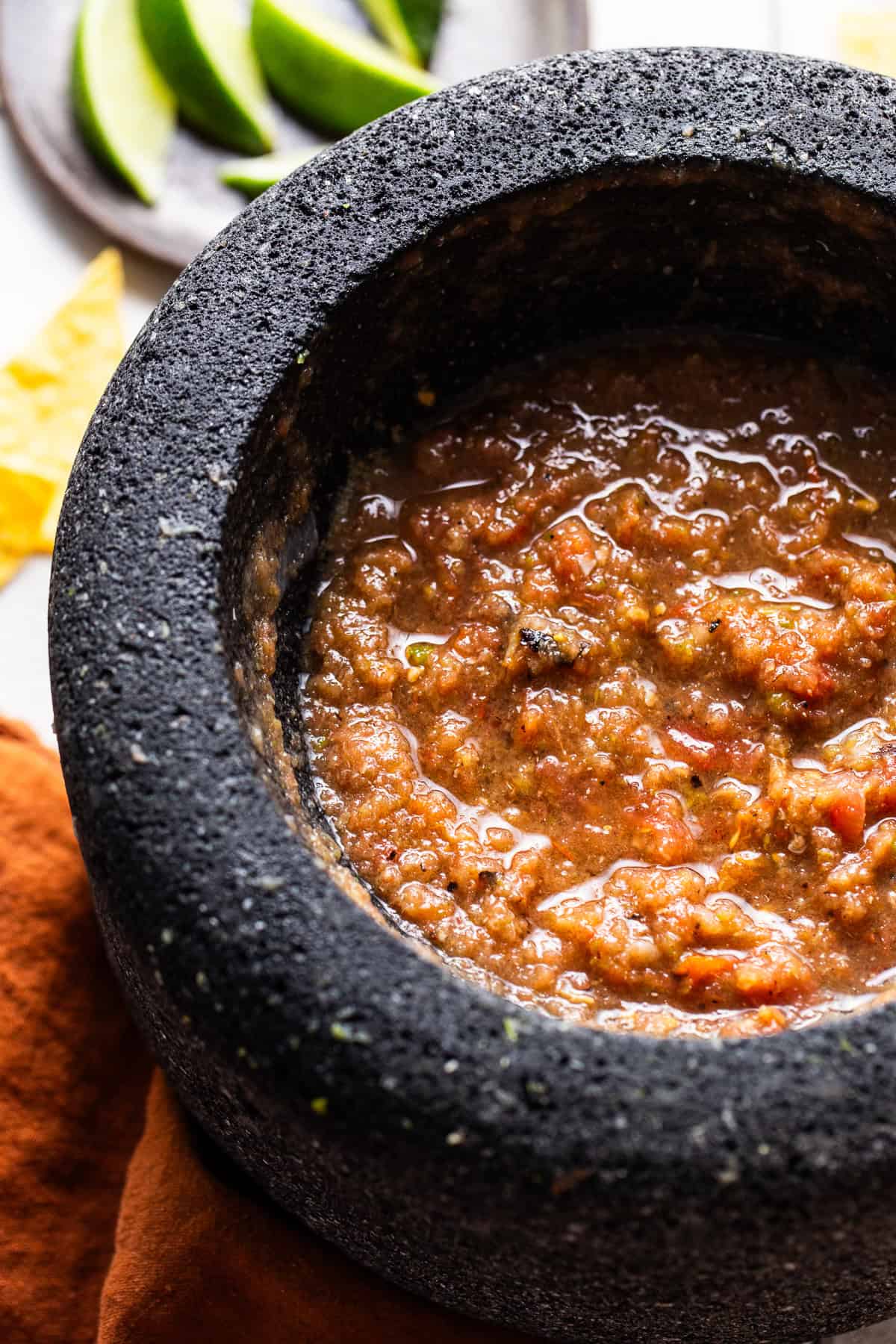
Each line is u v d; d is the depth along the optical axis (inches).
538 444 19.6
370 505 19.5
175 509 17.3
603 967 17.8
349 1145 16.1
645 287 19.5
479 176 18.2
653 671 18.9
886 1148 15.7
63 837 21.8
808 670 18.6
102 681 16.9
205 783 16.6
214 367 17.7
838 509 19.3
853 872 18.0
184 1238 19.7
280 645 18.8
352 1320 19.6
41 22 25.8
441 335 19.3
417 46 25.5
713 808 18.4
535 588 19.0
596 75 18.5
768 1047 15.9
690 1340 17.6
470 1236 16.4
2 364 25.1
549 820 18.5
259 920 16.3
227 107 25.2
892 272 18.8
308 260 18.0
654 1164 15.7
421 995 16.1
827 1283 16.5
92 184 25.3
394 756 18.6
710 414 19.6
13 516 23.9
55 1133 21.1
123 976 17.7
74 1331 20.8
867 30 25.2
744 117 18.3
